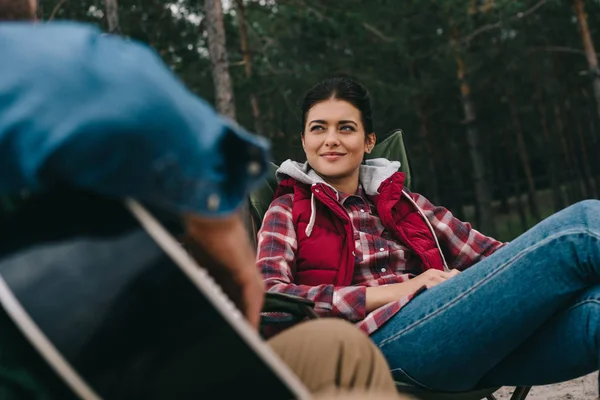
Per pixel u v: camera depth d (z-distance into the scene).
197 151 0.98
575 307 2.03
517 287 2.05
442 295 2.21
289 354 1.26
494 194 34.09
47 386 0.94
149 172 0.95
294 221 2.71
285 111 17.66
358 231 2.75
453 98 23.84
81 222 0.97
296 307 2.25
